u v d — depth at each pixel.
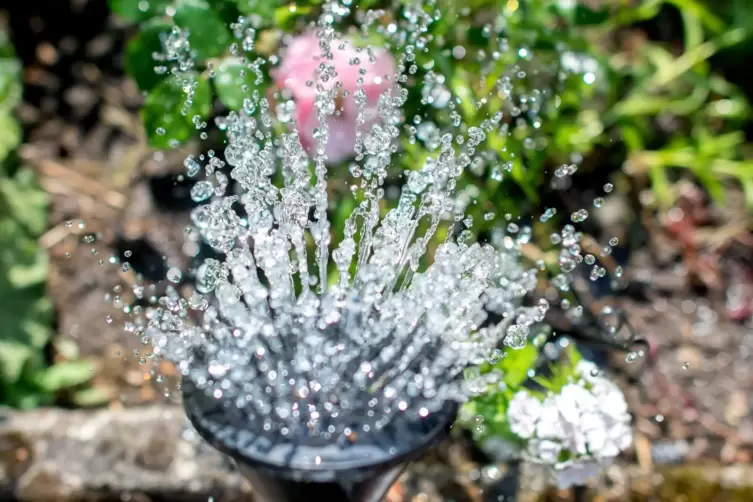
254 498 0.84
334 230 0.87
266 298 0.73
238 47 0.86
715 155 1.04
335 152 0.84
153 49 0.85
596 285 0.98
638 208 1.04
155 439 0.86
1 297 0.95
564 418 0.79
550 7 0.93
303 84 0.83
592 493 0.85
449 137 0.77
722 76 1.10
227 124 0.79
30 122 1.07
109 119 1.08
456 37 0.93
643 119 1.06
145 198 1.03
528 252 0.94
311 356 0.70
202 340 0.72
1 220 0.98
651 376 0.95
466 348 0.72
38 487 0.84
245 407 0.69
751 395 0.94
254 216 0.74
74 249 1.00
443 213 0.76
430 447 0.69
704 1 1.08
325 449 0.68
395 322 0.72
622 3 1.02
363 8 0.88
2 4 1.12
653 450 0.89
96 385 0.93
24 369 0.93
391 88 0.83
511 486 0.85
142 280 0.97
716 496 0.86
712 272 1.02
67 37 1.12
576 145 0.98
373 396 0.69
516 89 0.94
